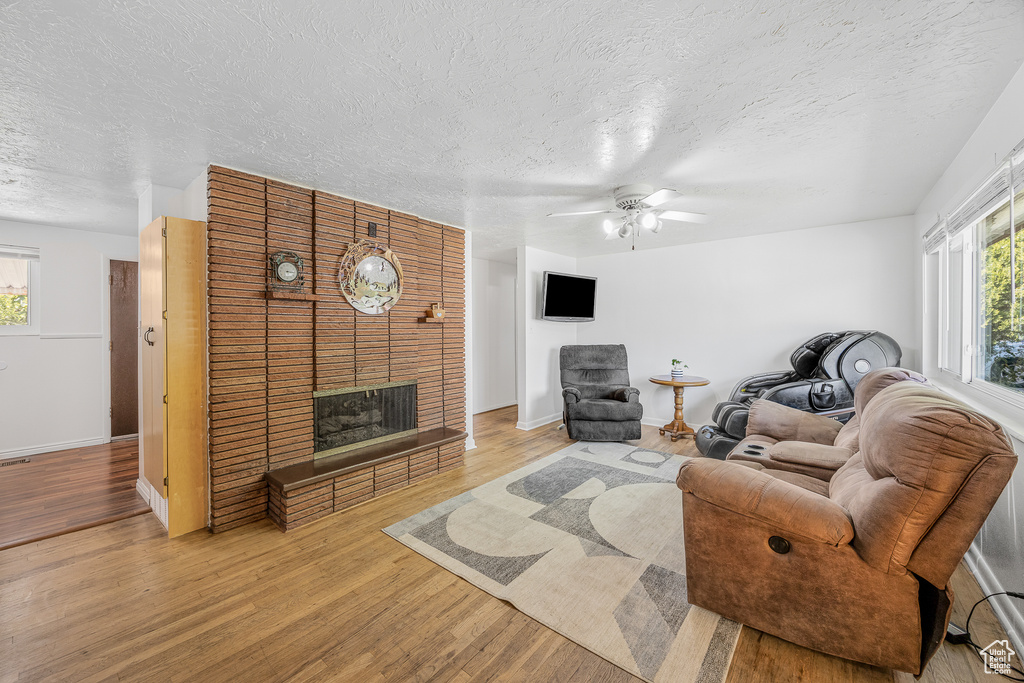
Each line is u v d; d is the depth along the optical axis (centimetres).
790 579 146
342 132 201
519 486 312
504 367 652
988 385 220
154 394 253
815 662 144
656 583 190
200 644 155
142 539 233
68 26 126
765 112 185
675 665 143
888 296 377
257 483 256
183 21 125
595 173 257
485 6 121
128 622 166
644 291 520
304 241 277
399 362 337
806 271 416
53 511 266
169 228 232
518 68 152
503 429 500
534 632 161
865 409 207
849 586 137
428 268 365
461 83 161
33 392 385
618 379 500
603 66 151
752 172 258
